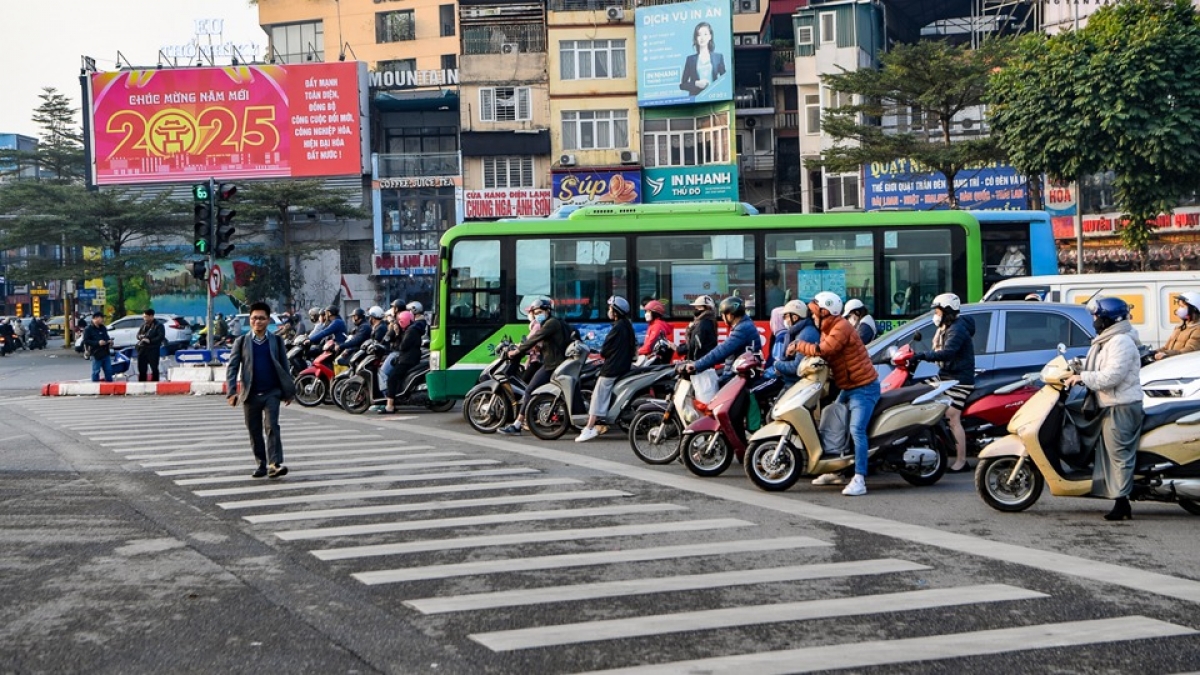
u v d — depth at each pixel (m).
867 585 7.28
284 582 7.57
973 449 13.19
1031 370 13.53
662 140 54.03
